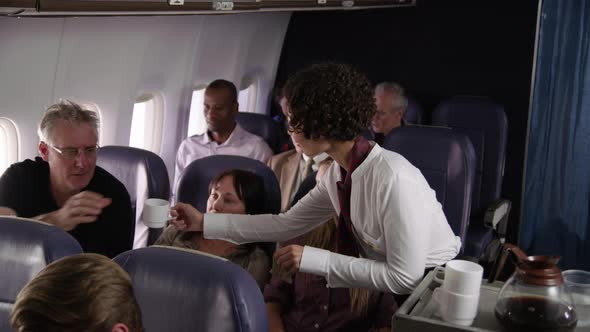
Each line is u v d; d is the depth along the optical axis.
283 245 2.24
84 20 2.90
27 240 1.52
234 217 2.15
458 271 1.45
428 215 1.73
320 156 3.35
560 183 3.79
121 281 0.88
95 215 2.21
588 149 3.71
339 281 1.77
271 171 2.65
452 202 2.88
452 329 1.43
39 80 2.80
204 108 3.78
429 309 1.54
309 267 1.79
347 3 4.14
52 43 2.80
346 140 1.69
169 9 2.90
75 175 2.27
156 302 1.41
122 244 2.39
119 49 3.16
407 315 1.48
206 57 3.98
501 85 4.83
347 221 1.83
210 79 4.12
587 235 3.84
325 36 5.16
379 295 2.00
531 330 1.41
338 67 1.66
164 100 3.67
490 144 3.77
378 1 4.41
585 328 1.45
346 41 5.13
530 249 3.94
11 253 1.52
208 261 1.43
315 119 1.64
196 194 2.68
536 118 3.76
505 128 3.75
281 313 2.14
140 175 2.67
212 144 3.83
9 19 2.56
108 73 3.14
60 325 0.81
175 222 2.18
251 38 4.50
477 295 1.46
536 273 1.45
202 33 3.77
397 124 4.12
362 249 1.88
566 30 3.63
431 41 4.95
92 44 3.00
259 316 1.40
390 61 5.09
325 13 5.12
